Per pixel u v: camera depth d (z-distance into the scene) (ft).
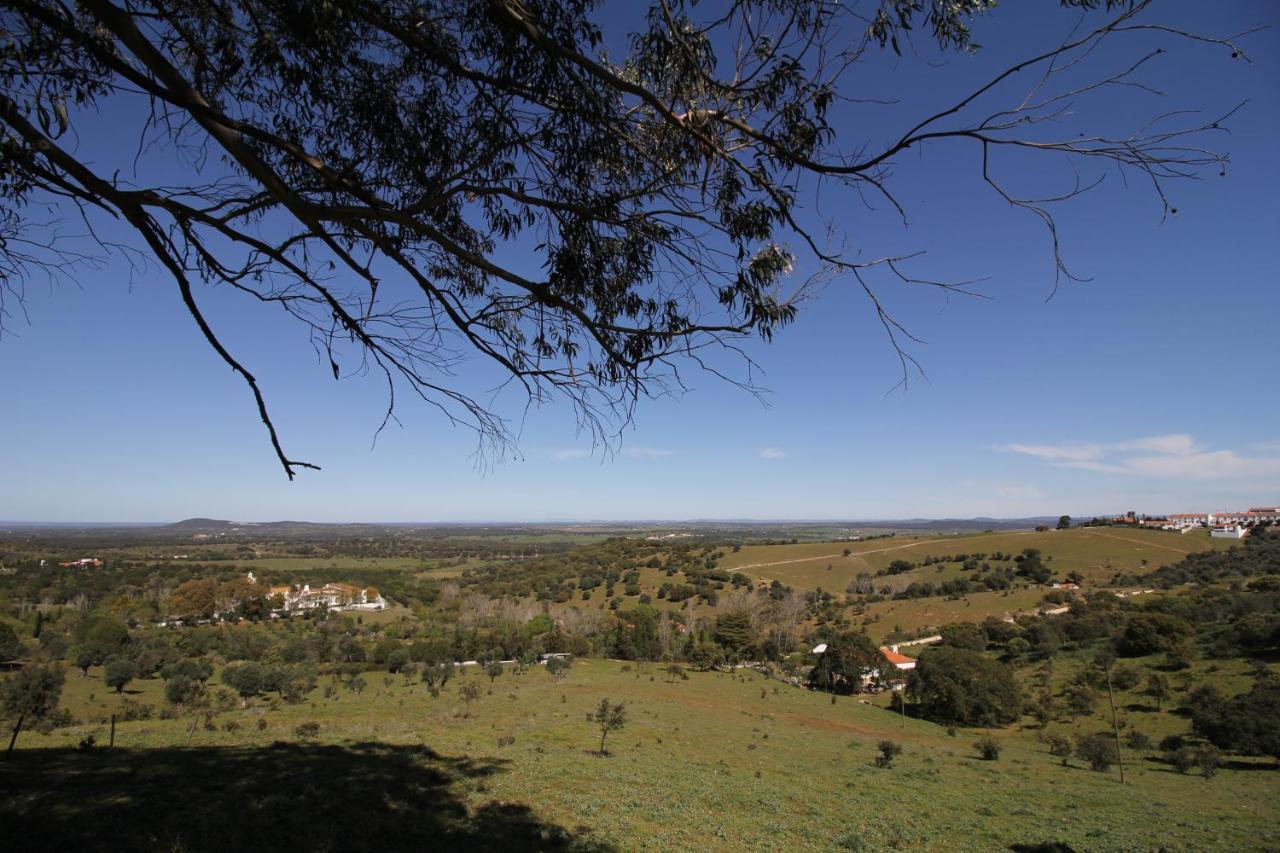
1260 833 60.59
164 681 146.92
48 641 169.68
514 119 12.14
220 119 8.63
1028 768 98.63
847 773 80.89
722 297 12.03
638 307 13.24
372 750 58.34
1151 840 55.67
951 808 65.26
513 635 215.51
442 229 14.38
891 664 185.26
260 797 37.86
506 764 58.23
